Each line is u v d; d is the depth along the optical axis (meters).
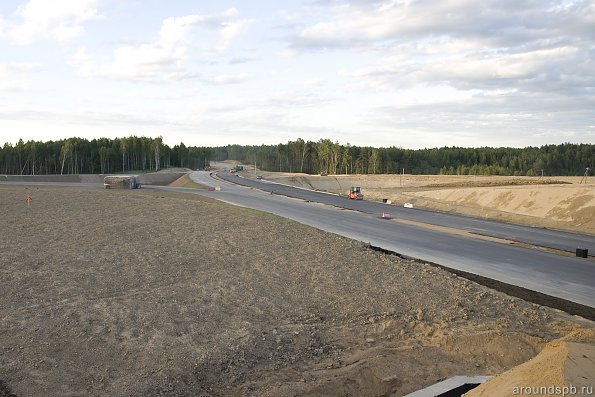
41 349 9.85
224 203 38.41
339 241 22.84
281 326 12.05
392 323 12.47
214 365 9.70
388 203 47.25
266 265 17.95
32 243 19.73
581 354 6.80
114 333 10.94
